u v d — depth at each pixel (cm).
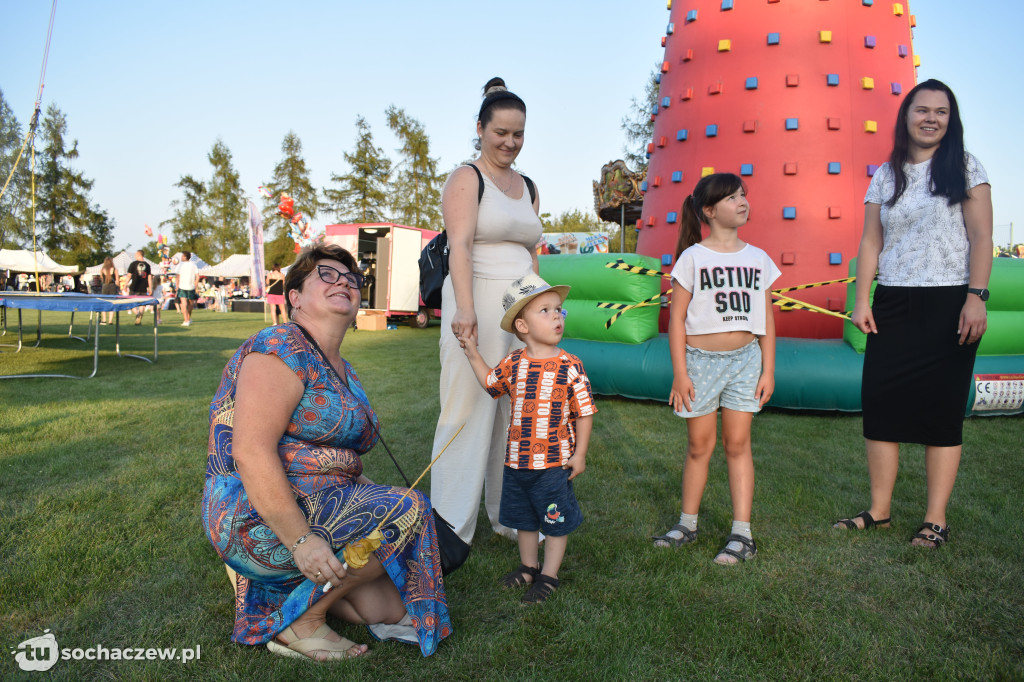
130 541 274
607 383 565
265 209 4078
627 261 551
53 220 4225
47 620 215
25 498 323
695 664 192
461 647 201
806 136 555
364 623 213
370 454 411
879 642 203
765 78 564
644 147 2644
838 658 195
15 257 3181
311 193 4112
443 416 286
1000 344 509
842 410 512
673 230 597
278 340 192
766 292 276
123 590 234
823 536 287
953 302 275
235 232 4491
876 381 294
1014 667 189
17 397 583
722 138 576
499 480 300
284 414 188
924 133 278
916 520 305
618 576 250
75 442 428
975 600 229
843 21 563
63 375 697
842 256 548
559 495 236
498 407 296
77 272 3412
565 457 239
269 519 179
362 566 186
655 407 551
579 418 240
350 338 1252
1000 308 512
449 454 284
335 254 218
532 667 190
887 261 293
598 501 333
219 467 197
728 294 273
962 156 272
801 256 551
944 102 273
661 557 264
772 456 407
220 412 200
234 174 4531
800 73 559
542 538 291
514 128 274
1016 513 310
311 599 188
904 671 189
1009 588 236
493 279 282
